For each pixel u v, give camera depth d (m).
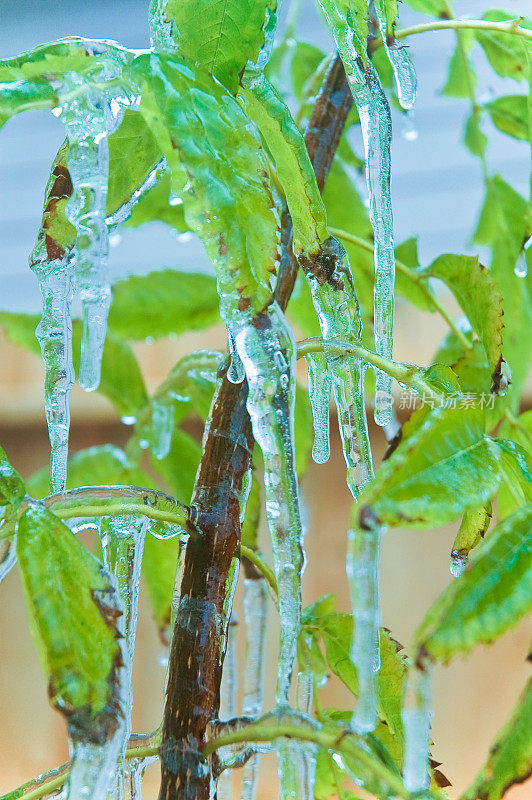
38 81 0.62
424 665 0.58
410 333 1.39
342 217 0.88
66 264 0.69
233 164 0.61
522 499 0.65
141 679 1.46
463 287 0.75
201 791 0.67
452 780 1.37
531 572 0.59
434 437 0.60
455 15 0.83
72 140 0.63
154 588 0.85
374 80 0.66
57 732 1.55
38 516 0.62
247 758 0.69
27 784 0.69
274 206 0.61
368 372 0.87
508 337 0.85
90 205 0.63
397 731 0.71
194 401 0.88
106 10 1.81
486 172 0.88
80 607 0.60
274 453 0.62
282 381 0.62
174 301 0.90
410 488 0.59
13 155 1.85
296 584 0.63
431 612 0.58
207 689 0.68
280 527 0.63
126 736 0.63
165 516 0.68
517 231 0.86
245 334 0.62
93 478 0.86
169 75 0.61
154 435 0.88
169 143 0.61
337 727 0.64
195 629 0.68
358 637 0.58
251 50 0.63
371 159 0.67
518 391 0.85
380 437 1.45
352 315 0.68
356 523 0.59
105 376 0.88
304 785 0.69
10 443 1.63
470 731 1.38
